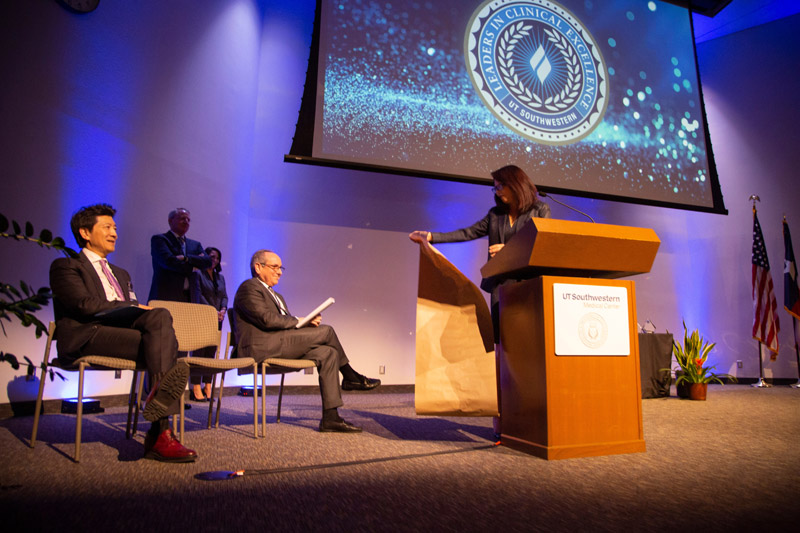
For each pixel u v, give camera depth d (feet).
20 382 10.50
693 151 19.53
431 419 10.48
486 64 16.96
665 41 20.08
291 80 18.40
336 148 14.92
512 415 7.29
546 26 18.03
